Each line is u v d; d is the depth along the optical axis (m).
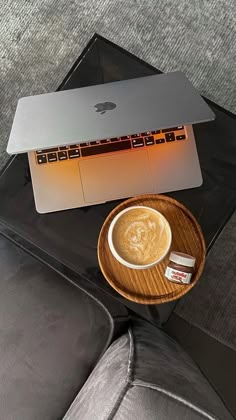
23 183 0.94
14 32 1.36
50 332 0.96
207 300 1.24
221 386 1.22
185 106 0.81
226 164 0.93
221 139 0.94
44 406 0.94
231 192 0.92
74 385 0.94
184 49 1.33
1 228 1.02
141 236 0.82
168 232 0.81
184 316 1.24
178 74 0.91
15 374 0.95
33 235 0.92
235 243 1.25
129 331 0.94
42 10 1.35
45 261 0.99
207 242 0.91
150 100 0.84
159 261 0.80
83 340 0.96
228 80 1.31
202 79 1.31
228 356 1.23
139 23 1.34
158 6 1.34
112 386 0.72
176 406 0.65
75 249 0.91
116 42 1.34
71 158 0.92
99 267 0.90
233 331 1.23
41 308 0.97
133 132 0.79
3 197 0.94
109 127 0.80
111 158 0.92
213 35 1.32
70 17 1.35
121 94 0.87
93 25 1.34
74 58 1.34
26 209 0.93
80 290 0.98
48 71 1.34
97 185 0.92
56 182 0.92
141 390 0.67
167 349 0.93
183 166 0.92
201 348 1.23
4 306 0.97
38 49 1.35
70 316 0.97
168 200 0.87
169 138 0.92
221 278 1.25
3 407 0.94
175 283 0.83
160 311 0.88
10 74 1.35
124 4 1.34
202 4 1.33
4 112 1.34
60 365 0.95
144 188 0.92
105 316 0.96
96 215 0.92
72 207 0.92
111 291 0.89
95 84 0.98
